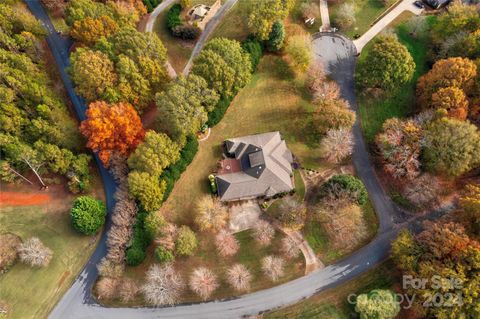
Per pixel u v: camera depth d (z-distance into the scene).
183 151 83.50
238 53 87.50
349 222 77.00
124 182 78.31
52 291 73.81
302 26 105.88
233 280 73.62
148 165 74.94
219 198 81.00
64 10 95.69
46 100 81.31
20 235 77.50
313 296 74.94
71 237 78.00
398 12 108.81
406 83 95.94
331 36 104.50
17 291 73.19
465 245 66.75
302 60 93.75
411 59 89.69
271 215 81.62
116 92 80.50
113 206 81.31
